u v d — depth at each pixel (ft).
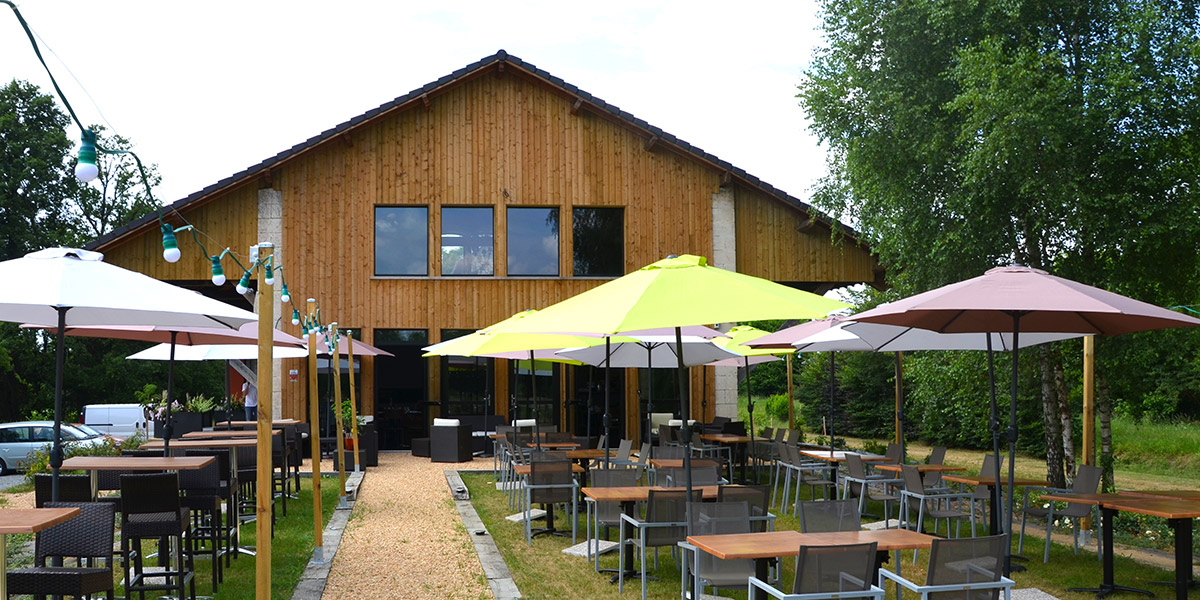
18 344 134.41
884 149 50.24
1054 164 43.19
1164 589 28.02
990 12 45.78
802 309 24.94
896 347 35.63
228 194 72.08
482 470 60.70
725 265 75.46
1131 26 42.24
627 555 30.37
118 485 28.86
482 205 74.59
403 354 73.51
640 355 48.08
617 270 75.61
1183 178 42.80
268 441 21.74
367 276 73.10
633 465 45.06
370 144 73.77
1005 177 44.39
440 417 73.46
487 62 73.87
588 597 26.89
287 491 48.55
